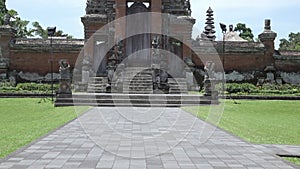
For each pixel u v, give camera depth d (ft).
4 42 158.51
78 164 35.60
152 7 156.66
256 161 37.65
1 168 34.01
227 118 76.79
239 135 54.54
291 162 37.65
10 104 101.19
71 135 52.03
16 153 40.24
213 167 35.06
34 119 72.23
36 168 34.06
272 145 46.78
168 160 37.65
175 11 157.89
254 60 162.40
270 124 68.69
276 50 164.55
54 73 159.02
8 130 57.31
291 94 135.44
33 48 158.51
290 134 56.59
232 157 39.40
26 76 158.71
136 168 34.32
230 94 128.47
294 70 163.12
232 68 161.48
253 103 110.42
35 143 46.09
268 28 163.84
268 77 160.15
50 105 100.83
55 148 43.01
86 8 159.22
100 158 38.04
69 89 102.12
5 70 156.35
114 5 157.38
